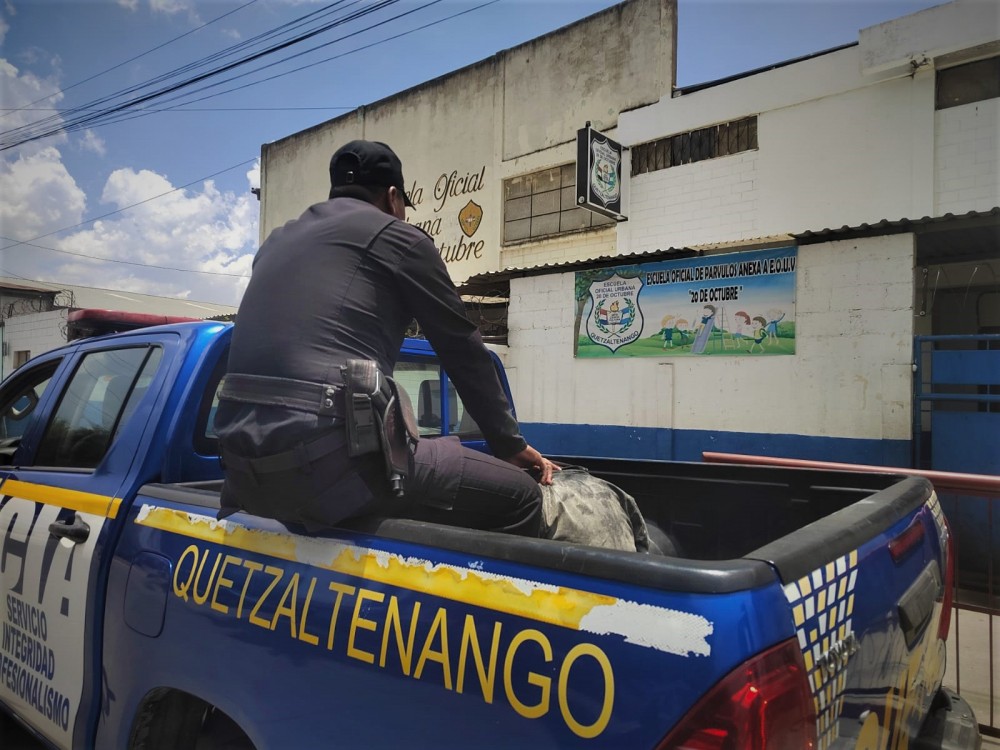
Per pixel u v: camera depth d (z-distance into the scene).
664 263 8.70
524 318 10.07
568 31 12.44
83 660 2.11
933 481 3.43
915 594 1.64
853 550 1.41
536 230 13.09
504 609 1.23
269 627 1.56
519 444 1.86
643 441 8.84
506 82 13.48
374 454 1.59
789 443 7.71
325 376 1.58
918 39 8.28
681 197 10.68
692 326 8.45
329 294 1.64
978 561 4.08
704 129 10.52
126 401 2.46
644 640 1.07
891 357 7.08
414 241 1.71
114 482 2.23
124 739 1.91
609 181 10.91
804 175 9.43
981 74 8.30
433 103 14.90
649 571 1.12
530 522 1.90
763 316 7.92
